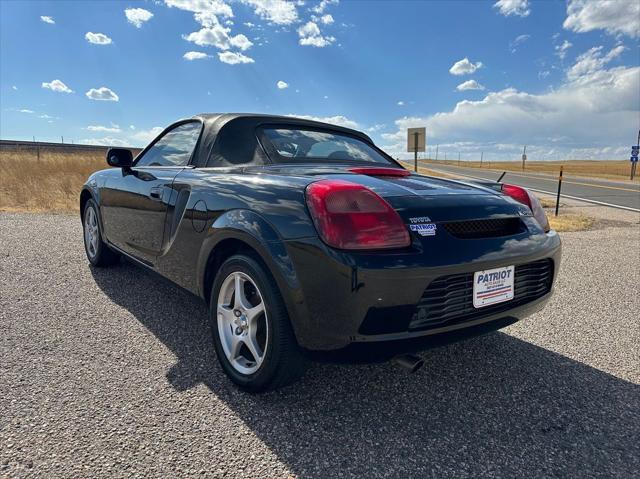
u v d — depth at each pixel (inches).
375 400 85.3
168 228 109.8
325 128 123.0
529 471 66.7
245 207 83.5
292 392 87.0
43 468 62.9
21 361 95.3
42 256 187.5
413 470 66.2
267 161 101.1
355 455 69.1
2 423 73.1
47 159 620.1
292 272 72.9
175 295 141.5
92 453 66.6
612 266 200.8
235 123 109.6
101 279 156.5
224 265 88.3
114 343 105.7
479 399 86.9
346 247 68.6
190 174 106.5
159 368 94.3
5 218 294.5
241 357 89.5
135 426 73.8
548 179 1121.4
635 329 125.0
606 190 758.5
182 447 69.1
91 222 169.8
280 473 64.4
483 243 78.2
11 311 124.1
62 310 126.3
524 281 87.5
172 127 133.3
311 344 73.9
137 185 127.9
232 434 72.9
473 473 66.0
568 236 287.0
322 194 72.4
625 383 94.6
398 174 97.0
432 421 79.0
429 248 71.7
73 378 88.8
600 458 70.0
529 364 102.7
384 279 67.6
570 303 147.6
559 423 79.4
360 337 69.4
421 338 71.5
